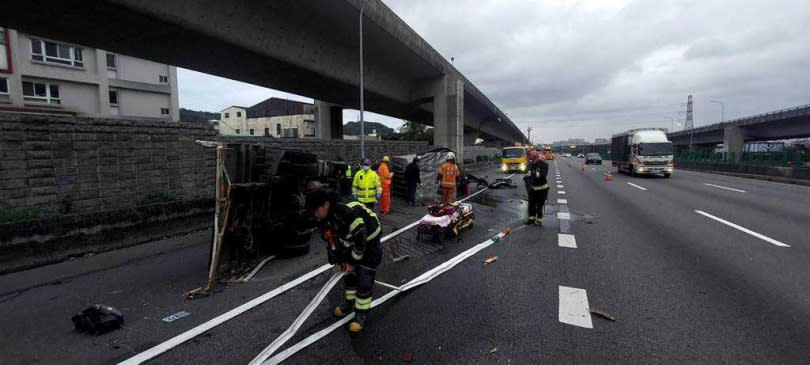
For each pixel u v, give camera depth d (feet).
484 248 22.24
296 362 10.27
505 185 58.70
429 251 21.85
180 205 27.40
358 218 11.97
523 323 12.39
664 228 27.20
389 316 13.08
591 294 14.76
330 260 13.05
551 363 10.06
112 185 25.63
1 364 10.56
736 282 15.97
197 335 12.05
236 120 265.13
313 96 79.77
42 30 34.63
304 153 21.65
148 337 11.97
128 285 16.74
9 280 17.46
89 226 22.07
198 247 23.56
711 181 68.28
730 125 160.97
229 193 16.33
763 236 24.52
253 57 45.65
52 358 10.87
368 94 77.51
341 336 11.72
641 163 74.23
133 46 40.11
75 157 23.70
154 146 28.17
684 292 14.89
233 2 38.45
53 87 88.12
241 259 18.02
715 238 24.04
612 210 35.42
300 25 48.42
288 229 20.49
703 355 10.41
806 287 15.33
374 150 67.21
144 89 107.65
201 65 48.98
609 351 10.64
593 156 165.07
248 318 13.20
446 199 37.58
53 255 20.36
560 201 41.55
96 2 29.12
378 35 58.65
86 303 14.83
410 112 122.31
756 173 77.92
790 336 11.39
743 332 11.66
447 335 11.68
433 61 79.71
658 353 10.52
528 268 18.20
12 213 20.10
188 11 34.47
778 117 130.21
